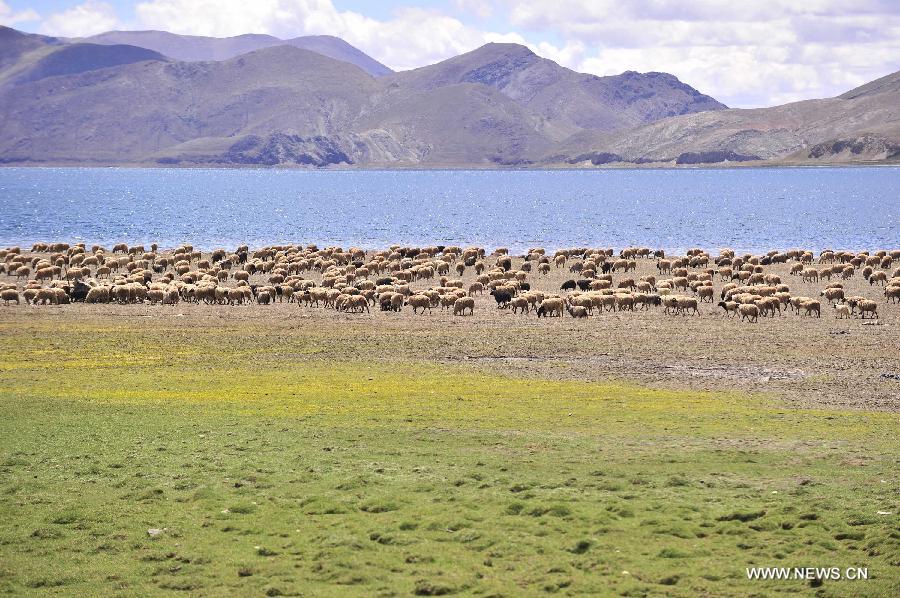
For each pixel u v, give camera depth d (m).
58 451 29.12
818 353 49.66
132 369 44.69
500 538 21.02
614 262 93.50
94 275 88.44
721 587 18.30
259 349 50.59
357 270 84.00
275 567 19.44
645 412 35.41
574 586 18.30
